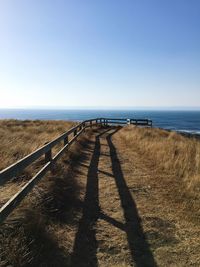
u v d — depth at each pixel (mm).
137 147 17031
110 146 17797
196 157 12297
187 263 4906
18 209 5723
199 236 5875
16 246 4508
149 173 10820
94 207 7227
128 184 9281
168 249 5344
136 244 5488
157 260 4980
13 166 5074
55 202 6957
